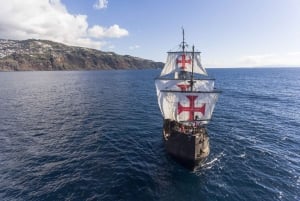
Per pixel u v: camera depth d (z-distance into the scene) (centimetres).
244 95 7731
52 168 2431
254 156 2764
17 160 2616
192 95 2967
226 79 15775
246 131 3738
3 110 5181
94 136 3444
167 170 2420
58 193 1992
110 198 1930
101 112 5025
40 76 18212
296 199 1941
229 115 4853
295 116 4734
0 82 12594
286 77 17862
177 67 3809
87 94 7750
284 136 3481
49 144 3119
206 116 3030
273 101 6538
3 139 3297
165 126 3381
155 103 6153
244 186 2133
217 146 3075
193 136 2392
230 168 2470
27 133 3569
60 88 9600
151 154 2811
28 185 2108
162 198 1948
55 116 4644
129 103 6119
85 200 1898
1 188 2055
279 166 2509
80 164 2528
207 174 2350
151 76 17875
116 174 2309
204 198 1958
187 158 2431
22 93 8019
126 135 3497
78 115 4741
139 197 1952
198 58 3722
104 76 18062
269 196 1983
